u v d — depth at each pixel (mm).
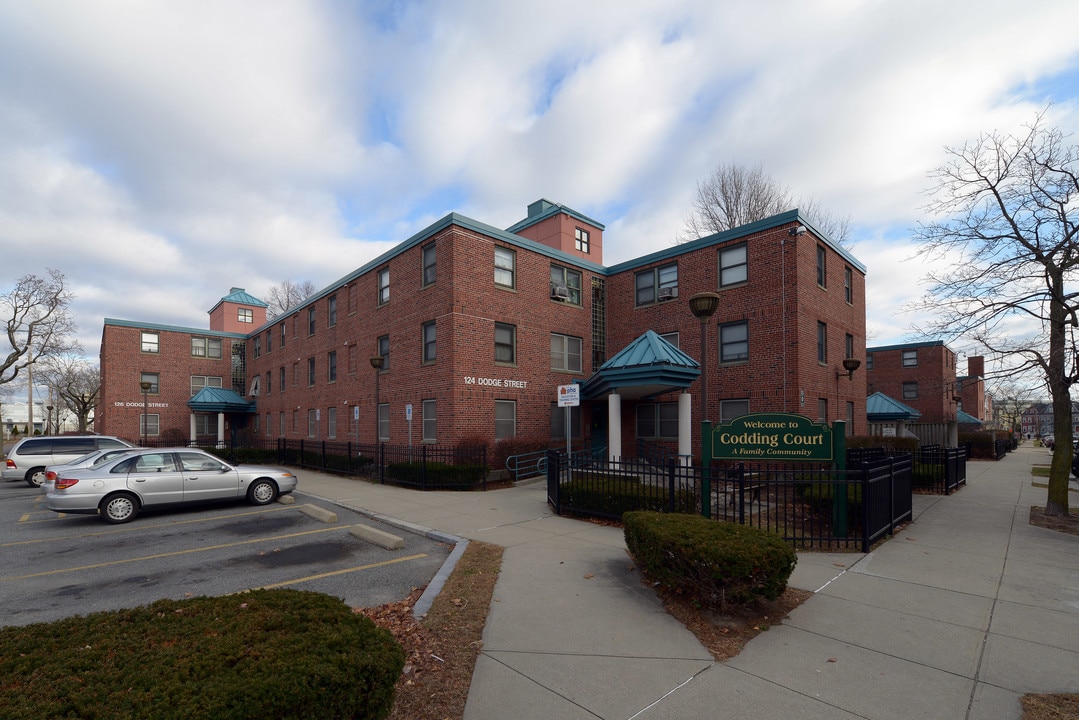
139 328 36000
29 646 3012
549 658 4520
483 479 15898
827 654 4570
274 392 33938
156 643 3055
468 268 18672
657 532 5879
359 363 23812
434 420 19109
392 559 8070
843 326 21125
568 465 11328
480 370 18734
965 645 4734
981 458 30750
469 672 4285
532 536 9055
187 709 2391
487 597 5980
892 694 3938
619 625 5195
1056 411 10875
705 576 5371
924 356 40156
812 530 8570
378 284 22719
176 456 12125
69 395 53281
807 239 18406
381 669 2998
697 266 20297
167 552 8633
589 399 21312
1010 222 10820
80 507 10820
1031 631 5023
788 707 3770
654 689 4008
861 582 6438
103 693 2506
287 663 2791
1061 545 8281
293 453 24469
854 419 21781
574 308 22359
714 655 4562
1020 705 3781
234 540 9430
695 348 20156
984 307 11078
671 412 20344
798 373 17312
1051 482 10859
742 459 8758
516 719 3633
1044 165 10266
